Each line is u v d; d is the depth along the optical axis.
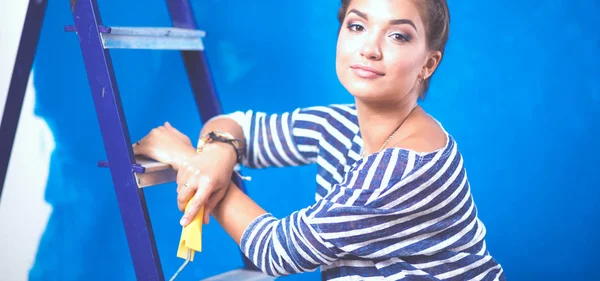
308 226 1.15
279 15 1.87
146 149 1.37
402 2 1.14
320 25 1.85
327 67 1.86
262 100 1.90
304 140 1.47
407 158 1.14
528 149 1.80
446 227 1.19
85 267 1.92
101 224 1.92
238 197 1.30
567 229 1.82
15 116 1.48
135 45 1.36
